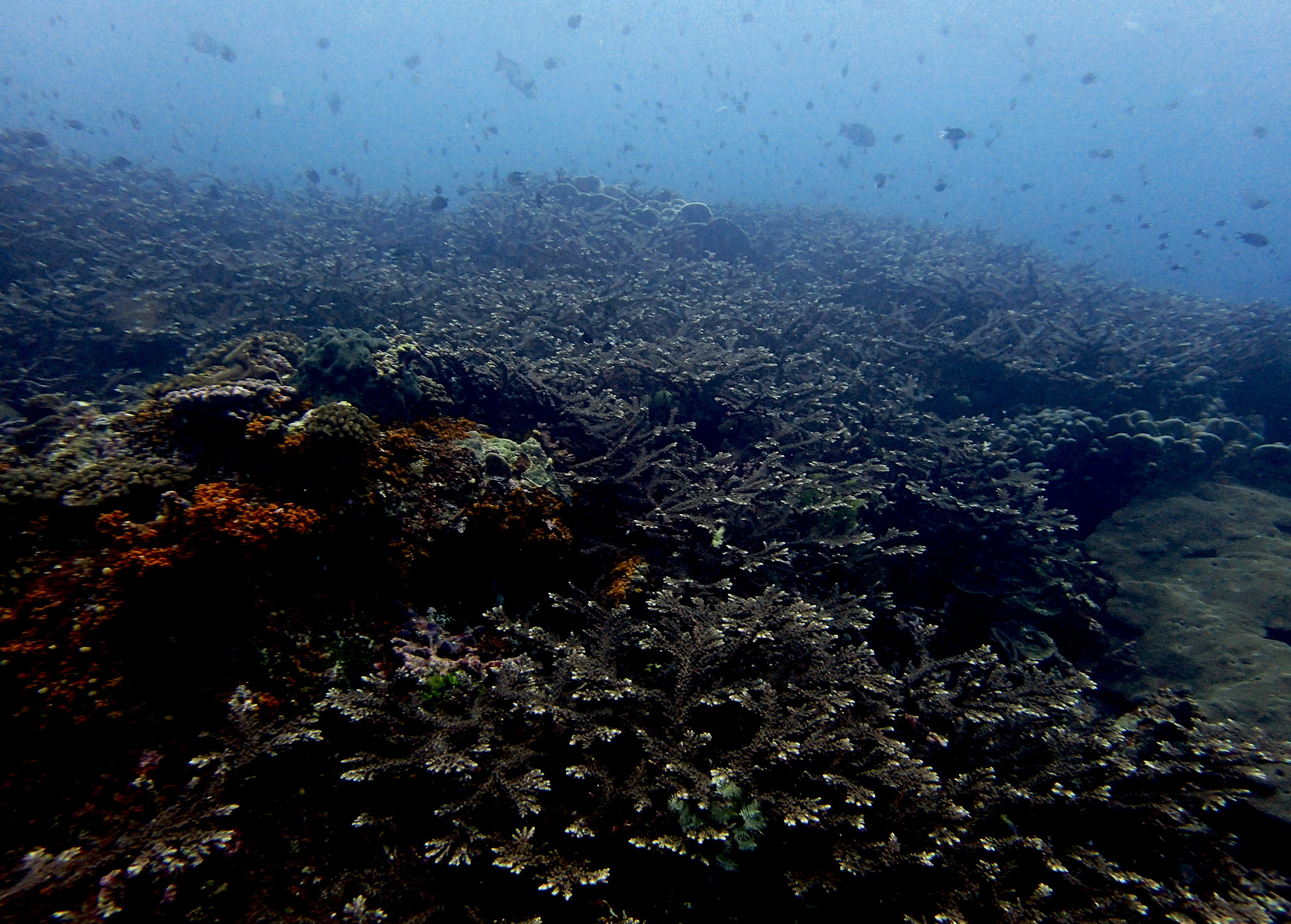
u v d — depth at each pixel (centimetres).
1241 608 623
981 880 286
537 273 1173
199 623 280
